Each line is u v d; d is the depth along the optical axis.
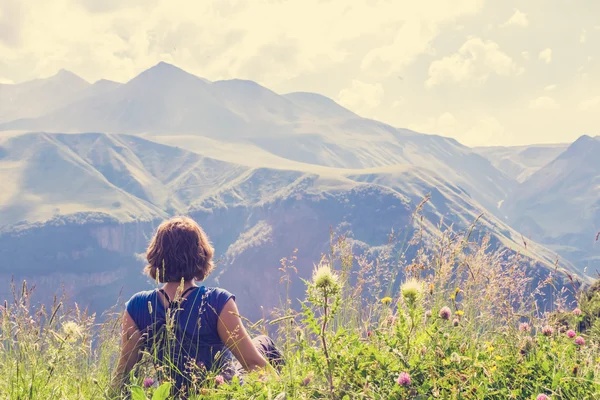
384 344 2.98
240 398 2.78
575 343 3.44
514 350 3.21
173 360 3.31
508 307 3.87
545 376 2.85
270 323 2.75
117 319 3.51
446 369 2.68
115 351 3.45
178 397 3.11
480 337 3.56
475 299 3.88
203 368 3.17
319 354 2.68
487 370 2.81
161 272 3.58
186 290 3.60
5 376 2.68
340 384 2.59
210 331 3.47
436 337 2.88
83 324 2.88
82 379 3.01
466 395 2.55
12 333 2.73
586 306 4.36
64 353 2.76
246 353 3.48
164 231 3.66
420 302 2.86
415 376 2.62
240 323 3.51
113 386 2.97
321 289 2.51
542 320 3.92
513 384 2.79
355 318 3.80
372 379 2.61
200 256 3.68
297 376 2.82
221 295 3.56
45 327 2.78
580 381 2.73
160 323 3.47
